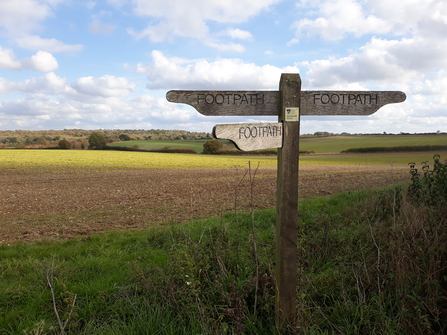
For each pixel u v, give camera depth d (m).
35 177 24.48
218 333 2.45
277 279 2.67
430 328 2.59
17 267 4.73
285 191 2.58
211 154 69.88
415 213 4.09
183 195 14.44
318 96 2.75
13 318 3.17
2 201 13.64
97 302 3.46
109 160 41.94
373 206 6.55
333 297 3.18
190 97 2.60
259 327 2.79
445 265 3.26
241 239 5.49
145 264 4.56
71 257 5.26
